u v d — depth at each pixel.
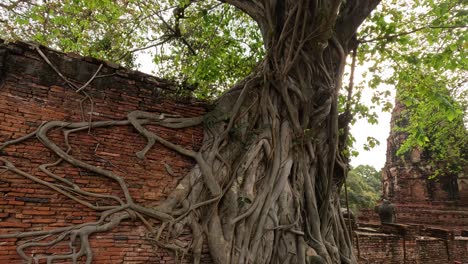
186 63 11.23
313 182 7.48
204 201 6.35
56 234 5.20
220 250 6.07
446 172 21.84
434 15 9.55
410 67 10.38
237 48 11.48
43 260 5.00
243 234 6.30
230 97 7.46
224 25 11.33
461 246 13.40
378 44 9.10
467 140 17.33
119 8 9.53
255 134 7.12
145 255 5.79
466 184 21.86
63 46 11.16
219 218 6.38
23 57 5.47
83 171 5.64
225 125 7.12
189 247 6.11
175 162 6.60
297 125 7.33
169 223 6.04
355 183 33.50
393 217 15.35
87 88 5.96
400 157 24.00
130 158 6.12
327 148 7.74
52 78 5.67
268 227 6.47
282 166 7.01
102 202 5.69
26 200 5.10
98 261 5.39
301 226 6.93
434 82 10.47
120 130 6.14
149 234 5.90
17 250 4.88
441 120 14.38
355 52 8.61
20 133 5.25
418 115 13.52
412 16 9.92
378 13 9.29
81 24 10.45
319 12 6.95
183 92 6.98
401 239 11.16
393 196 24.06
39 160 5.32
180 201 6.31
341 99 9.13
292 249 6.46
